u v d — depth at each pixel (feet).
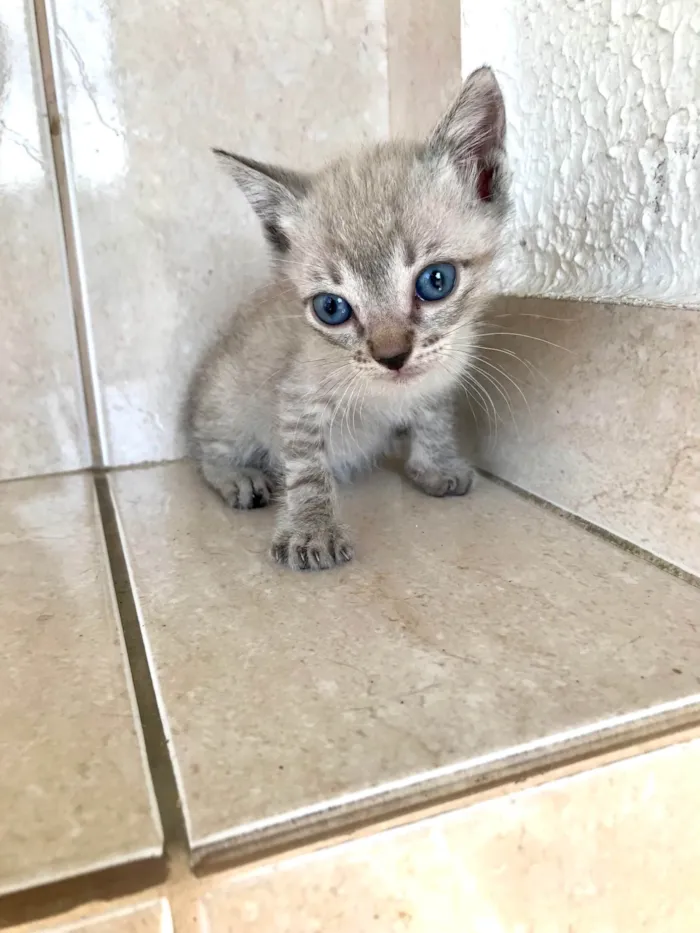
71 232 0.68
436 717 0.34
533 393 0.61
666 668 0.38
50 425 0.71
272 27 0.69
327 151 0.74
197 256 0.72
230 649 0.41
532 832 0.31
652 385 0.49
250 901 0.27
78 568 0.52
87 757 0.32
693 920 0.35
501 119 0.57
